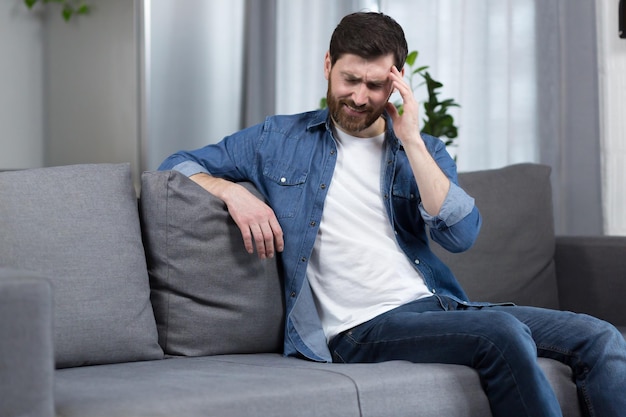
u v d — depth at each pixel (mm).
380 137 2434
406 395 1959
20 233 2080
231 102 4125
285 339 2350
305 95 4652
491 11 4270
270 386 1812
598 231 4039
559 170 4121
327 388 1854
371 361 2260
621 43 4008
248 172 2492
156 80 3797
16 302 1520
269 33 4461
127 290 2186
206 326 2312
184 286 2301
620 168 4020
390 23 2342
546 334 2248
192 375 1931
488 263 3023
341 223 2357
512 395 2008
